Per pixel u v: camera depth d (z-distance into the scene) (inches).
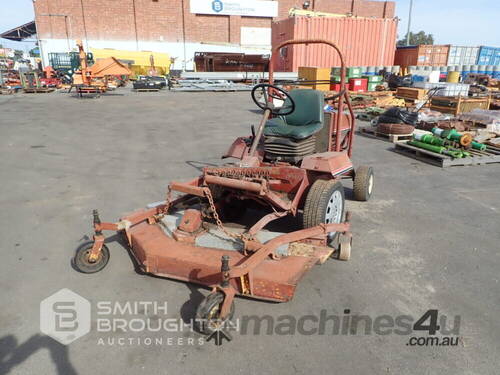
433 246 167.9
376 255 159.2
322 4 1657.2
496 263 154.3
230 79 959.0
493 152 325.4
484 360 103.1
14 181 253.0
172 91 928.9
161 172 277.4
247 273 111.5
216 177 148.9
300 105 178.1
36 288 133.8
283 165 166.2
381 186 251.1
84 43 1456.7
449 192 240.8
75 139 387.9
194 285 135.6
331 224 144.0
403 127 379.6
